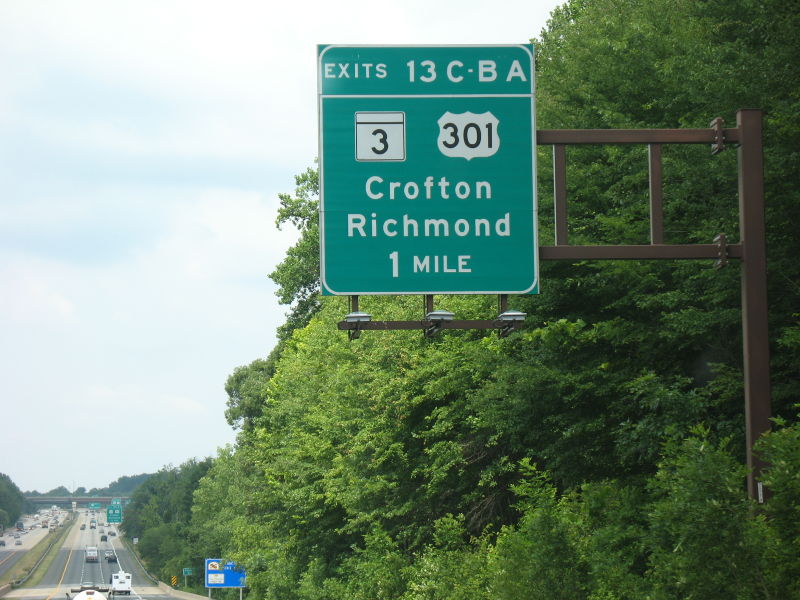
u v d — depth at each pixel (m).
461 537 47.66
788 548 19.72
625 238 34.28
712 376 33.78
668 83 36.81
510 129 25.73
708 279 32.34
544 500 31.36
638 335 33.53
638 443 33.03
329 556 69.19
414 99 25.67
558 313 37.34
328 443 63.50
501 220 25.55
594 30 41.94
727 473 19.84
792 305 32.19
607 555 27.72
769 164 30.59
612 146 37.19
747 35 34.31
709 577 19.42
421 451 51.50
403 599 46.66
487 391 38.25
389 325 25.58
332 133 25.55
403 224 25.44
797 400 31.98
